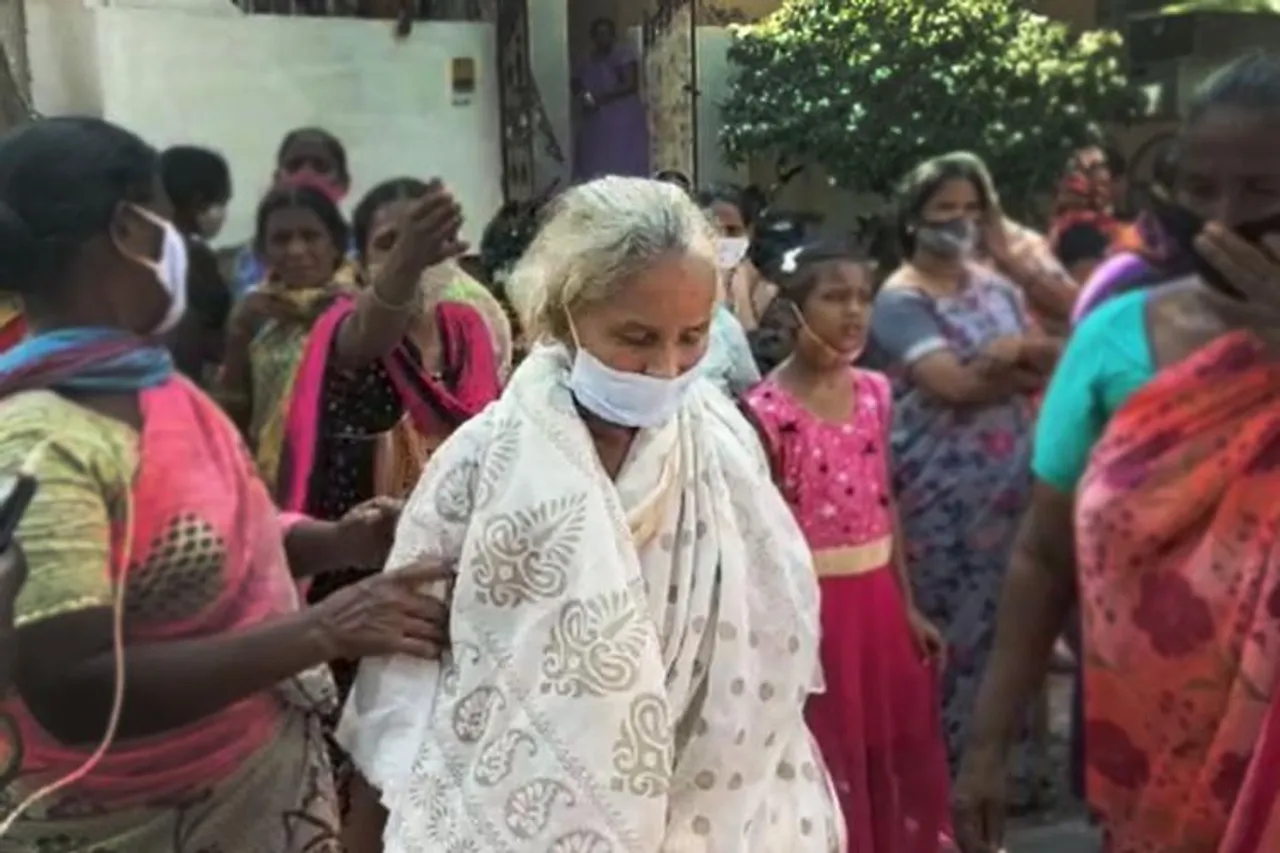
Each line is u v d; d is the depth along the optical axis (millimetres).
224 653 1633
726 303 3080
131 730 1654
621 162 4422
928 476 3391
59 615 1570
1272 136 1679
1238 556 1721
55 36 4512
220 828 1779
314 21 4883
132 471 1648
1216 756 1751
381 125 4969
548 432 1547
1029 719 2938
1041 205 3518
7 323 1802
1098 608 1845
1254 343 1718
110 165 1657
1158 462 1760
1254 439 1706
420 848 1545
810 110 3740
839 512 3051
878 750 3096
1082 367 1877
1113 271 1894
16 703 1639
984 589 3408
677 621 1562
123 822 1715
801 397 3059
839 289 3020
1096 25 3564
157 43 4672
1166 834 1838
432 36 4938
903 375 3428
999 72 3553
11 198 1636
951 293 3412
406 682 1660
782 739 1632
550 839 1479
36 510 1577
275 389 2787
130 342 1698
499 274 3363
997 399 3367
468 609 1544
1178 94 3258
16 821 1692
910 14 3646
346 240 3043
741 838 1579
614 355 1514
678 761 1577
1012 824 3098
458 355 2750
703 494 1590
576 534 1506
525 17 4746
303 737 1877
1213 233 1717
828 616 3043
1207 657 1758
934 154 3592
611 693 1478
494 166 4891
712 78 3992
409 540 1661
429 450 2664
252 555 1766
